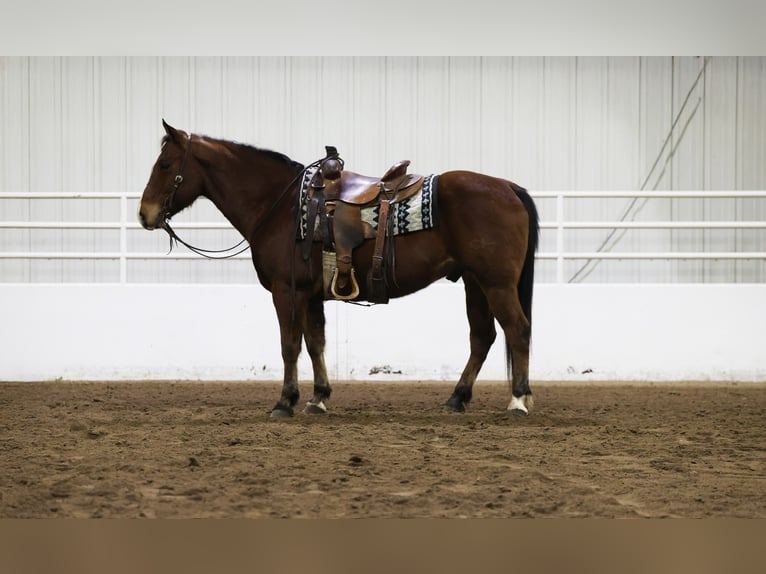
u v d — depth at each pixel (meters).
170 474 4.72
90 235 13.32
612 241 13.34
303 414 7.30
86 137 13.40
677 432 6.37
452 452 5.42
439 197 6.87
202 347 10.98
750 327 10.82
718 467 5.02
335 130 13.45
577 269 13.35
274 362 10.98
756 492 4.38
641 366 10.84
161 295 10.99
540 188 13.42
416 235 6.85
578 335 10.88
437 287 10.87
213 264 13.28
